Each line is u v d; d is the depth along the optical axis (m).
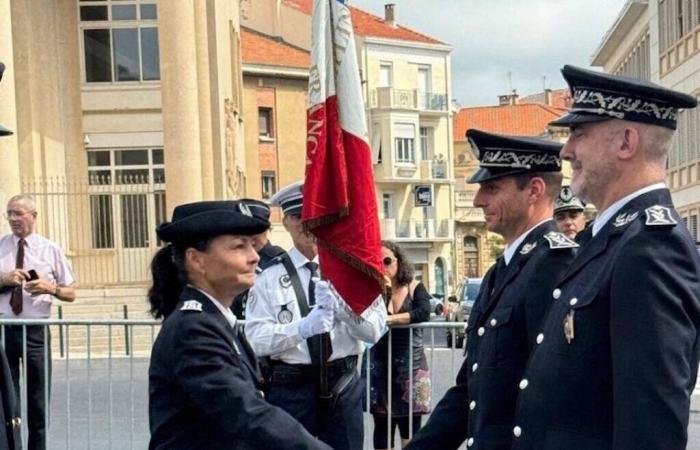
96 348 11.57
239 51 37.47
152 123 26.70
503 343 4.06
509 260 4.34
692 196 34.44
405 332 7.94
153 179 26.70
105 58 26.67
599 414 3.21
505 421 4.02
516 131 76.31
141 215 25.11
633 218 3.23
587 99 3.37
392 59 61.66
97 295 23.56
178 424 3.72
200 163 25.27
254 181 44.56
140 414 9.76
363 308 5.90
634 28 48.19
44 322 8.09
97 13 26.62
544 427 3.31
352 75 6.08
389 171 60.38
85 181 26.41
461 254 66.44
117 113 26.64
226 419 3.62
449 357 8.52
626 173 3.33
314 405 5.90
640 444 2.93
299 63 45.78
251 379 3.83
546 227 4.26
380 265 5.94
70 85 26.39
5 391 4.53
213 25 27.95
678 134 36.50
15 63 24.20
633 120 3.30
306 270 6.07
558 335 3.34
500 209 4.36
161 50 24.14
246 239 3.86
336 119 5.99
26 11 24.25
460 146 73.25
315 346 5.89
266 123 45.38
